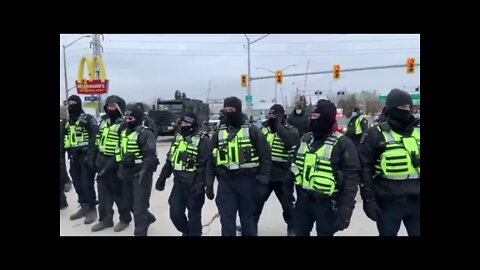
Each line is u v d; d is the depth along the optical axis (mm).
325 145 3838
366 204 3824
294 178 4172
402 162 3703
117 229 6027
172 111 28438
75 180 6902
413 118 3838
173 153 5234
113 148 6027
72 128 6789
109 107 6145
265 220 6781
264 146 4566
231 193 4570
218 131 4723
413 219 3830
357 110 8422
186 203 5156
